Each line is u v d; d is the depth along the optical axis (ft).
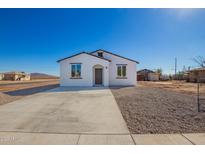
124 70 67.62
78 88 53.62
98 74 64.54
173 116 19.67
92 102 28.48
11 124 16.62
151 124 16.81
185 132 14.66
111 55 67.97
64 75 61.77
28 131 14.76
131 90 47.67
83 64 61.52
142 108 23.85
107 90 47.34
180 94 39.45
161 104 26.63
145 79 145.69
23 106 25.08
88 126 16.19
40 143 12.53
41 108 23.80
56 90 47.65
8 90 49.93
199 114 20.47
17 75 180.65
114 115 20.22
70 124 16.72
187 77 120.16
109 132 14.66
